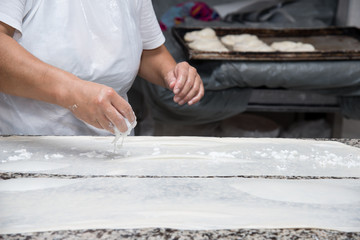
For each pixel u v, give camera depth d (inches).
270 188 32.3
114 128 36.1
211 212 28.5
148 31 51.8
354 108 89.6
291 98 93.4
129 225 26.5
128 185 32.1
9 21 39.9
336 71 80.3
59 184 32.0
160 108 88.4
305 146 42.1
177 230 26.2
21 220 27.0
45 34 43.4
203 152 39.8
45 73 37.0
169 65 52.6
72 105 36.1
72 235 25.5
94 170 34.8
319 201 30.5
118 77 47.6
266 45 88.0
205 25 115.9
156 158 37.8
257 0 123.1
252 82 81.3
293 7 126.5
